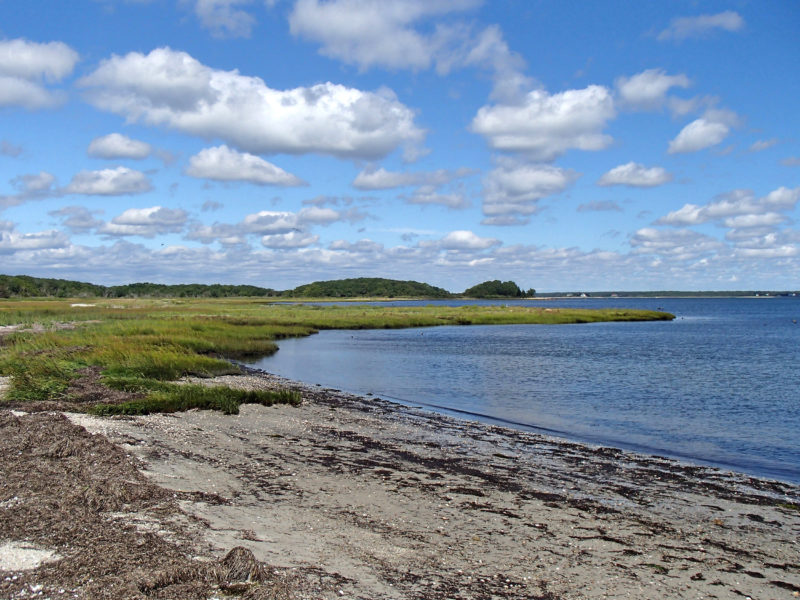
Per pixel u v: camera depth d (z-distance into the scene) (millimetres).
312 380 27438
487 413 19719
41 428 12289
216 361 28031
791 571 7516
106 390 19188
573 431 17094
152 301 137375
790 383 26953
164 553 6523
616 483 11516
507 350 42938
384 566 6980
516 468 12414
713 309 166875
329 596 6004
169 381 22703
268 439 14078
